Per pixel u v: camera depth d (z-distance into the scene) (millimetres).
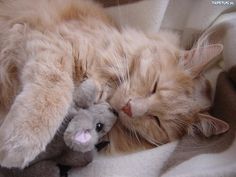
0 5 402
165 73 377
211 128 360
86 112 306
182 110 381
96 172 318
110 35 384
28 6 395
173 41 424
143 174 321
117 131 368
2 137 282
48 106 296
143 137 380
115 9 446
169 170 317
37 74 309
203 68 392
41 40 338
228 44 406
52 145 300
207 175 296
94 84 331
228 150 331
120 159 334
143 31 422
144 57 372
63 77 318
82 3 423
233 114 358
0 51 363
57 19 384
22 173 292
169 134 383
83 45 354
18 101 295
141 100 356
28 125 283
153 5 427
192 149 344
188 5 466
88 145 292
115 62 367
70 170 319
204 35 425
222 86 393
